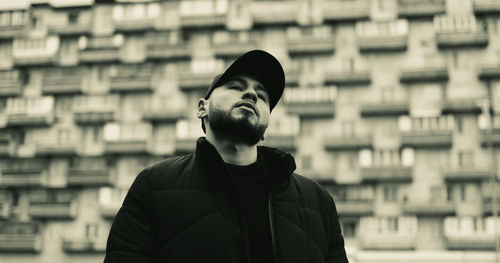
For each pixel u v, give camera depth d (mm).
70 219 38125
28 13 42156
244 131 2045
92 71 40594
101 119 39375
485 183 35156
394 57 37906
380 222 35594
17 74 40875
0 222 38219
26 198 39031
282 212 1995
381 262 25812
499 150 35656
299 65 38500
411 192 35812
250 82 2143
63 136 39750
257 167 2105
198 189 1946
